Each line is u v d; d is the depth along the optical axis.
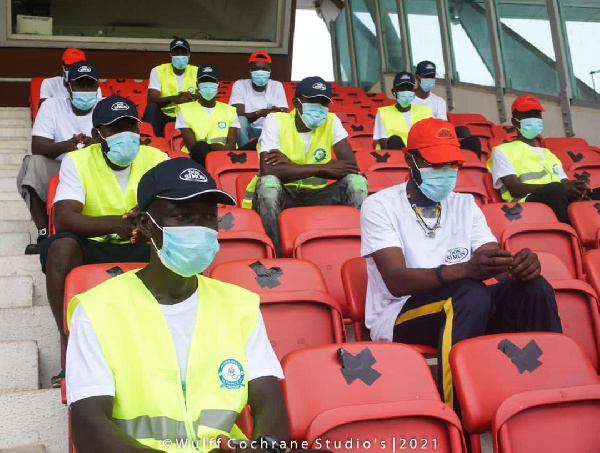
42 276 4.46
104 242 3.70
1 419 3.00
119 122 3.64
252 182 5.00
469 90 12.44
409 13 14.64
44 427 3.04
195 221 2.08
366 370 2.48
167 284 2.12
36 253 5.00
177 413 2.01
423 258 3.44
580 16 9.70
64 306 3.03
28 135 9.23
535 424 2.45
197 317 2.12
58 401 3.08
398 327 3.26
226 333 2.13
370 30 16.52
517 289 3.19
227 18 14.86
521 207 4.75
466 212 3.56
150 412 2.00
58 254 3.48
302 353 2.47
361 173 5.21
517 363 2.59
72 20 14.34
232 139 7.07
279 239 4.66
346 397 2.43
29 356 3.46
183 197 2.05
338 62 18.61
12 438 3.00
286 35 14.73
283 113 5.14
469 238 3.53
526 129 5.83
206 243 2.08
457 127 8.07
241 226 4.24
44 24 13.69
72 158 3.74
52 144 5.25
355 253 4.12
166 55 14.36
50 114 5.42
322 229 4.07
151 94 8.92
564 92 10.03
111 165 3.76
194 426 2.01
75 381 1.98
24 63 13.53
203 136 6.98
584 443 2.49
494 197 5.88
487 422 2.49
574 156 7.02
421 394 2.50
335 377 2.45
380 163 5.93
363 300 3.58
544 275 3.78
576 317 3.56
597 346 3.54
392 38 15.50
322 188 4.96
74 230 3.55
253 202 4.82
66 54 6.69
